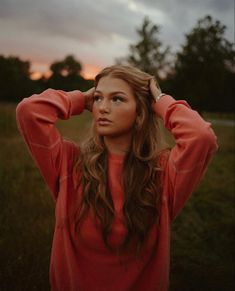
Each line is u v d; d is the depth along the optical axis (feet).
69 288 4.70
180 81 47.85
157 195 4.48
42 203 12.22
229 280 9.43
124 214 4.37
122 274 4.54
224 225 13.21
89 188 4.43
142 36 52.44
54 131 4.40
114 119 4.28
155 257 4.59
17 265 8.21
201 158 4.09
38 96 4.31
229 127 68.08
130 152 4.54
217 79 47.01
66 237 4.51
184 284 9.18
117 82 4.29
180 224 13.14
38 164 4.44
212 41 46.60
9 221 10.42
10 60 116.78
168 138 16.55
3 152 20.48
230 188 18.80
